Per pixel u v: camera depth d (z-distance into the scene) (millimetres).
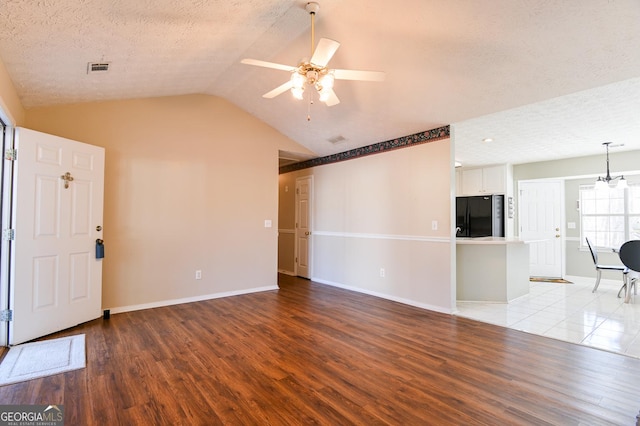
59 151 3297
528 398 2152
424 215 4379
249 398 2141
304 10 2676
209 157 4742
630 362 2699
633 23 2215
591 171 6234
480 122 4223
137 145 4160
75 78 3082
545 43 2537
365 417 1942
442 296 4164
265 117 5125
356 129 4746
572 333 3389
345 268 5594
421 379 2404
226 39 3023
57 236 3279
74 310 3459
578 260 6598
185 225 4516
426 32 2732
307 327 3537
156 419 1909
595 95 3391
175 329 3438
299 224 6746
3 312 2920
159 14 2318
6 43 2271
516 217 7156
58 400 2092
